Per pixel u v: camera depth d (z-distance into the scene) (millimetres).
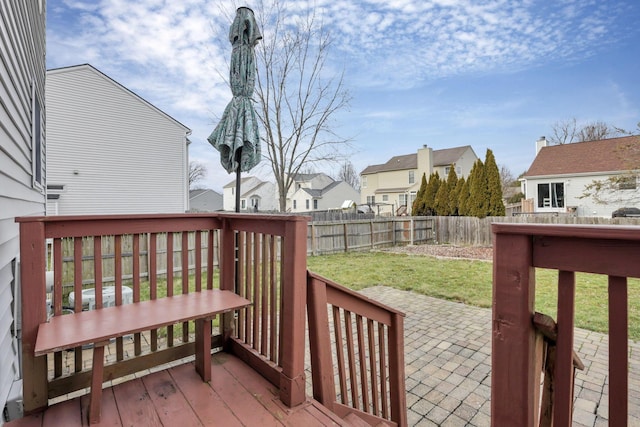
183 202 15961
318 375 1805
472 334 4035
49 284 3303
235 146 3184
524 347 842
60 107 12828
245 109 3260
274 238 1953
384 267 8211
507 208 19875
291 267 1745
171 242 2182
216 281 6332
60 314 1783
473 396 2730
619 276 719
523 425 845
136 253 2045
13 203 2424
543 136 19984
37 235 1633
